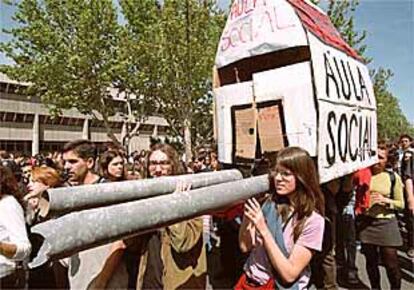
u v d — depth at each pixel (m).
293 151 2.41
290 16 4.24
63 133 43.66
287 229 2.36
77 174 3.70
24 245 1.42
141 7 23.11
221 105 4.90
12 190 2.51
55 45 24.75
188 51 19.05
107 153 3.78
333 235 4.55
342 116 4.45
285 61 4.52
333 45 4.77
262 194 2.44
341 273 6.47
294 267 2.26
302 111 4.05
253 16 4.59
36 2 24.77
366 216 5.31
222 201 2.00
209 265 6.75
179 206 1.72
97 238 1.38
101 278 2.48
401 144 8.95
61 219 1.37
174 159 3.21
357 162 4.76
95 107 26.12
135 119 28.88
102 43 24.28
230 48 4.89
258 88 4.43
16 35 24.80
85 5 24.34
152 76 22.55
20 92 36.09
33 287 2.15
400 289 5.29
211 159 8.02
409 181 6.29
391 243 5.14
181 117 21.97
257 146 4.48
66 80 25.14
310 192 2.37
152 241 2.67
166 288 3.00
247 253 2.56
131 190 2.06
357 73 5.25
